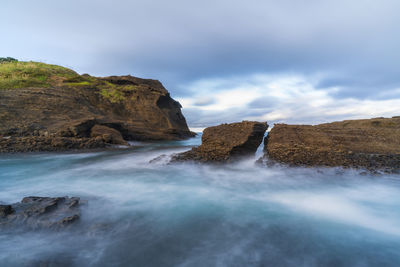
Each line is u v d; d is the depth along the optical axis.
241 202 6.39
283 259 3.75
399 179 8.15
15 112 21.34
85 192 7.15
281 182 8.29
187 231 4.63
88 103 31.58
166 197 6.75
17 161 13.06
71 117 24.31
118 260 3.58
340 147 11.41
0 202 6.14
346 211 5.79
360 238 4.46
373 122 17.22
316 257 3.83
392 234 4.62
